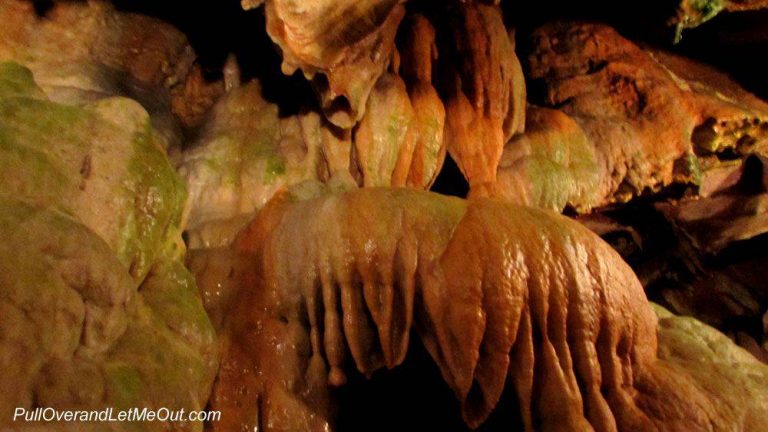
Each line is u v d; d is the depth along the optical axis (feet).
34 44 16.85
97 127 12.05
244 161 18.35
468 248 12.65
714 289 31.35
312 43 16.15
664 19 25.05
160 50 19.56
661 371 14.25
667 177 25.05
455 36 21.53
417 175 19.61
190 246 15.87
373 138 18.74
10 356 7.95
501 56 21.58
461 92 20.86
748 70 27.55
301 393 13.57
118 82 18.03
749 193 29.17
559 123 23.15
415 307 13.01
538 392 12.88
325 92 18.01
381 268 12.89
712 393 14.35
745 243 29.89
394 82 19.49
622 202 25.43
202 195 17.49
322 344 13.50
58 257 9.35
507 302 12.43
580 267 13.28
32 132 11.08
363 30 16.66
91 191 11.27
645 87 25.05
